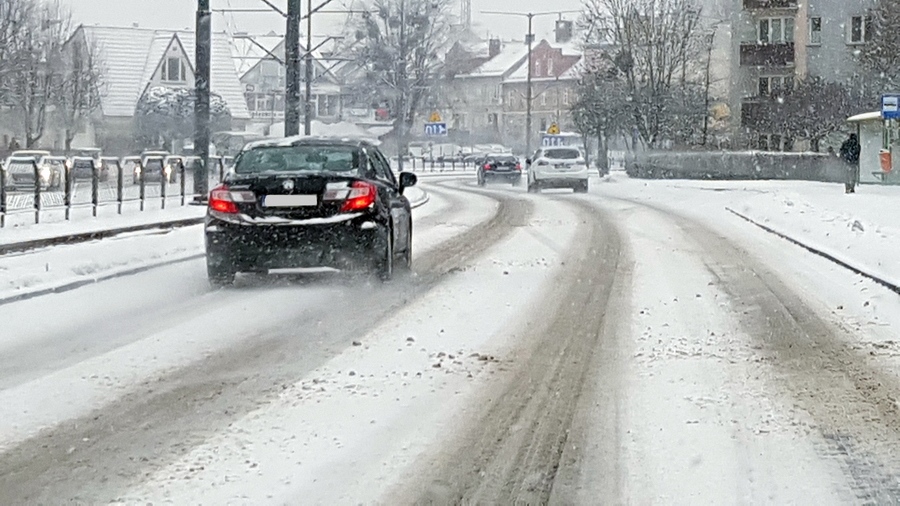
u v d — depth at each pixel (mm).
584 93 60438
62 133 75188
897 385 8047
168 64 84188
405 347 9453
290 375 8383
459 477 5930
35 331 10305
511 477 5934
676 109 54219
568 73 122562
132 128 79750
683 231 22031
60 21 64750
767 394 7770
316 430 6832
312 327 10484
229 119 75250
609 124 57500
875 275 13625
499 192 42094
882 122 38281
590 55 60969
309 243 12953
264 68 106438
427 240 19969
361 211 13070
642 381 8180
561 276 14430
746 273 14734
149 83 83062
